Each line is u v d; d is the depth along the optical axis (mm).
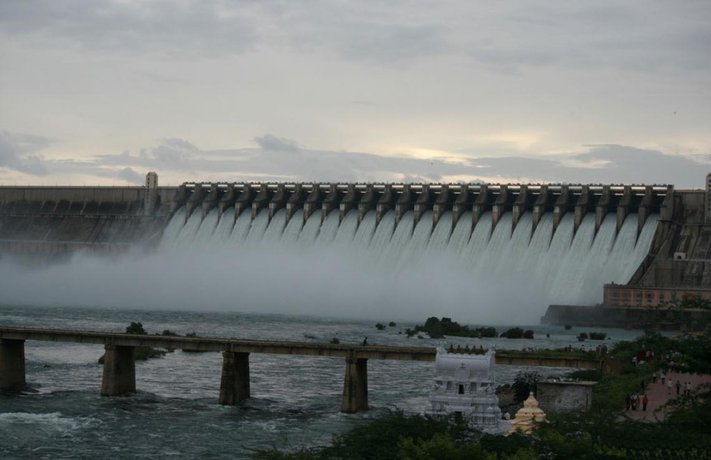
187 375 182375
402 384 179125
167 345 158000
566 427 99875
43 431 134625
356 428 103312
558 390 130625
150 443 129250
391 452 93875
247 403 156750
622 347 191875
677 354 173750
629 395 139375
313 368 198125
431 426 99750
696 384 149000
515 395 154125
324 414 149000
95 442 129375
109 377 159250
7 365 162625
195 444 128750
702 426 112438
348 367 152000
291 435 133375
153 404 154125
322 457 96375
